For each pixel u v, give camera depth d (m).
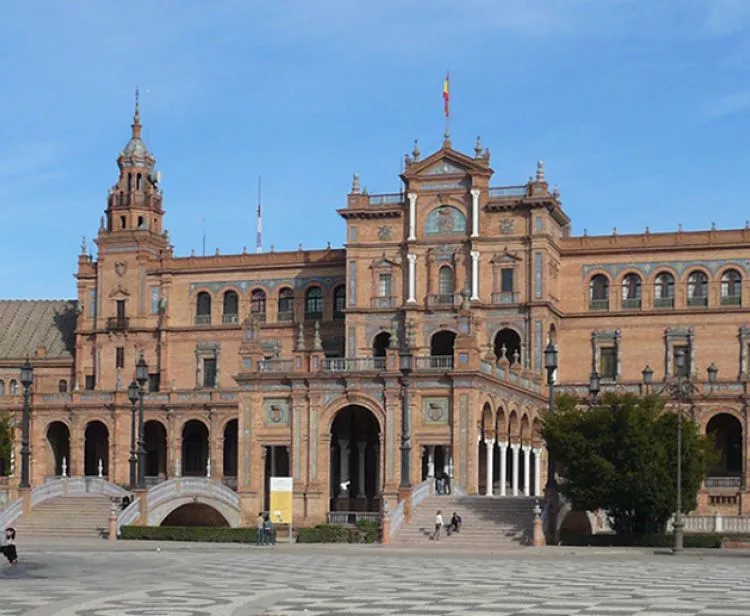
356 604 34.22
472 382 89.81
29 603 34.53
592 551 67.50
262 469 95.25
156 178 131.88
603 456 77.00
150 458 124.56
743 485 102.00
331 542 78.19
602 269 116.31
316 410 93.75
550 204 109.94
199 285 126.75
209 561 56.47
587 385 109.44
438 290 111.69
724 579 44.28
